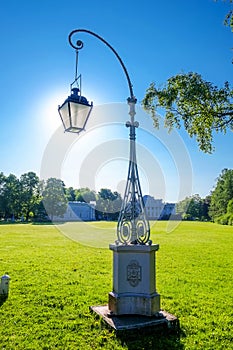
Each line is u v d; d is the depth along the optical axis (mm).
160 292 6266
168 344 3723
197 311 5062
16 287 6473
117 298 4262
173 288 6625
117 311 4242
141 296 4250
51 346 3713
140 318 4152
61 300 5543
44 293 6004
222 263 9953
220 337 4012
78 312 4836
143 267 4285
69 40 4312
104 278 7465
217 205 48562
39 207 46469
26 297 5738
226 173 48562
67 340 3857
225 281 7395
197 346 3715
